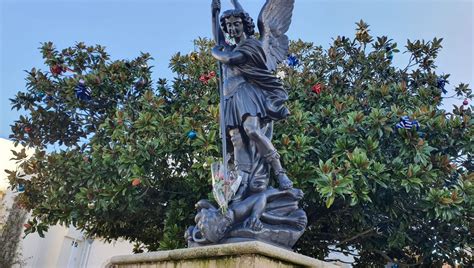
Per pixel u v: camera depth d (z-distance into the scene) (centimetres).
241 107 436
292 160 676
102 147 768
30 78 895
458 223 714
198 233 398
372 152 678
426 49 928
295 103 767
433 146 738
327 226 817
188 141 712
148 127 726
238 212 389
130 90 880
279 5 505
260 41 481
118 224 872
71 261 1614
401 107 779
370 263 925
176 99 913
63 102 877
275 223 395
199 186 727
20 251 1416
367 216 758
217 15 483
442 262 820
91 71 897
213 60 941
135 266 388
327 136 726
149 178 719
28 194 860
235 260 332
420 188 676
